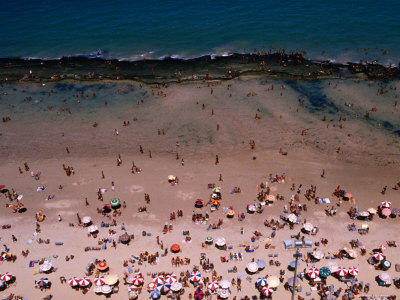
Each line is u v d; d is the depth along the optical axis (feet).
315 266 134.72
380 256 133.18
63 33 372.58
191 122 232.12
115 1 454.40
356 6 398.62
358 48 313.12
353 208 158.61
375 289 125.80
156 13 411.75
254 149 205.46
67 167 195.93
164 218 159.43
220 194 171.63
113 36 360.48
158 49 331.98
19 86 284.41
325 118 228.84
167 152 206.80
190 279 127.65
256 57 308.19
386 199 166.30
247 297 124.06
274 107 242.37
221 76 282.56
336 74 277.85
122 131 227.20
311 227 147.43
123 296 126.72
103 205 167.22
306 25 361.71
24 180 185.98
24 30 383.45
